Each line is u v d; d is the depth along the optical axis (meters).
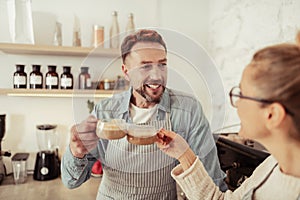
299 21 1.31
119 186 1.08
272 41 1.49
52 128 1.99
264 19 1.56
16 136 2.05
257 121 0.60
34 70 1.88
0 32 1.93
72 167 1.07
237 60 1.83
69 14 2.05
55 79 1.89
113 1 2.11
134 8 2.14
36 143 2.08
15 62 2.00
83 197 1.68
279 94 0.55
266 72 0.57
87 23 2.08
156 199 1.08
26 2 1.80
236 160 1.24
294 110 0.55
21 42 1.81
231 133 1.44
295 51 0.56
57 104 2.10
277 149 0.61
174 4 2.20
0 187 1.80
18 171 1.87
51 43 2.03
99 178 1.97
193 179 0.82
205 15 2.23
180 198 1.19
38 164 1.92
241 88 0.62
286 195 0.64
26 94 1.85
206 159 0.93
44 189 1.78
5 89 1.78
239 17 1.81
